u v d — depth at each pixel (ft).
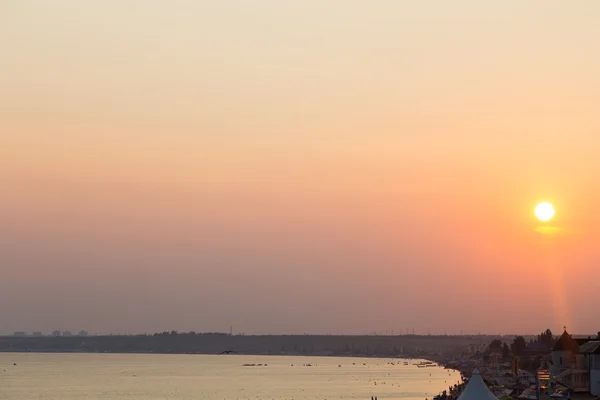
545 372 623.77
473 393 438.81
